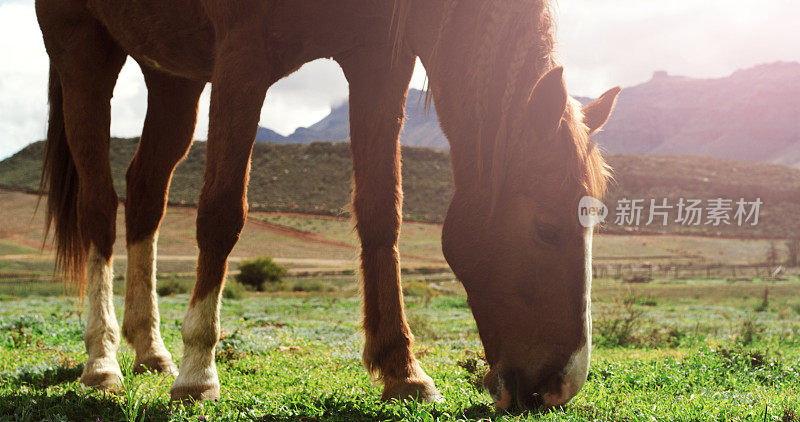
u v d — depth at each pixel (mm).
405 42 3740
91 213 4930
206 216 3705
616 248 67625
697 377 4805
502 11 3137
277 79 4152
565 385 2891
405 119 4094
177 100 5320
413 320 10461
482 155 3111
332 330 10203
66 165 5422
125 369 5035
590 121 3195
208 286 3789
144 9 4430
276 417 3303
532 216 2930
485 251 3084
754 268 54125
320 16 3822
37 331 8375
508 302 3023
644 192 99000
